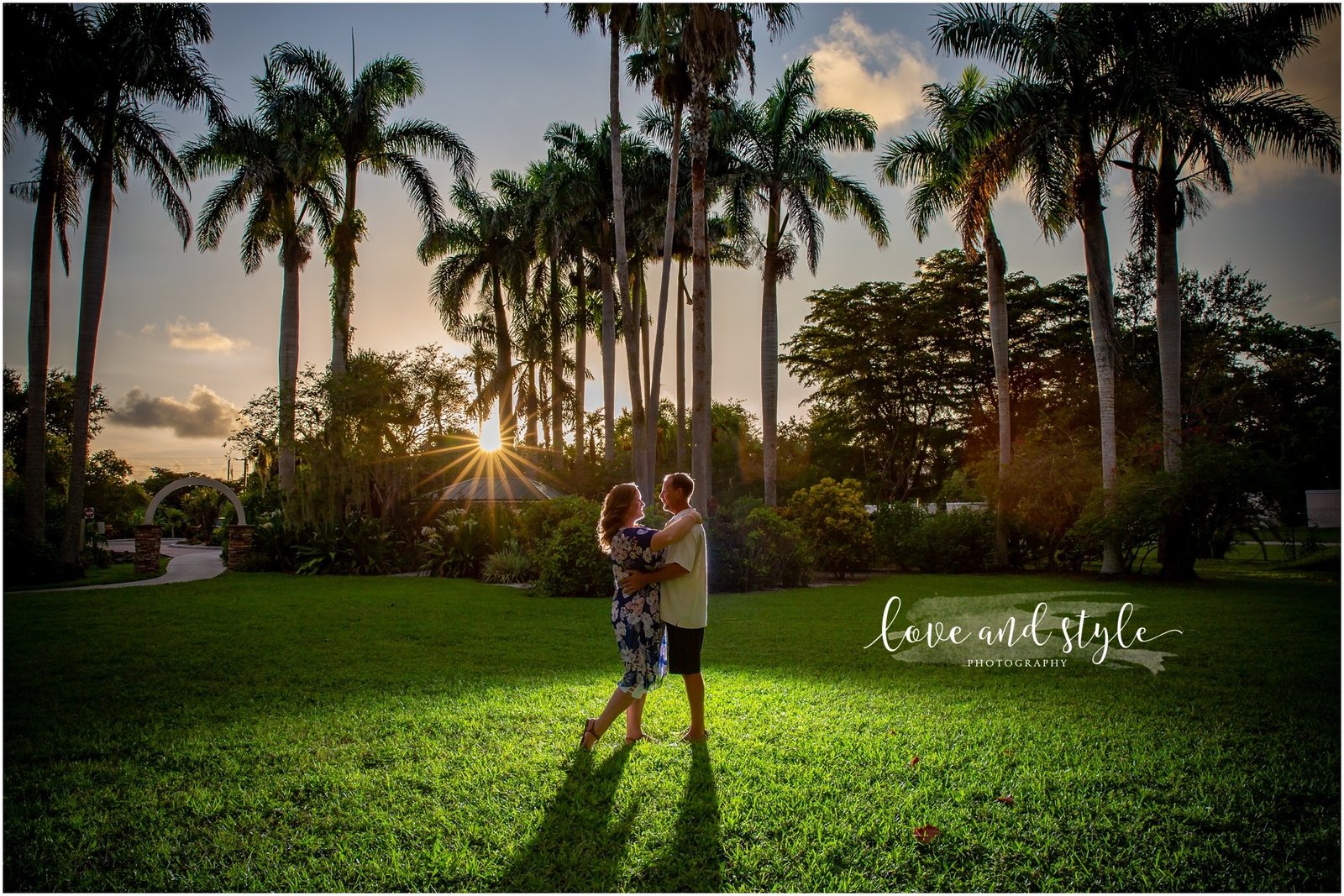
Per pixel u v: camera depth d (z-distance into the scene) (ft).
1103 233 59.11
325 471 73.82
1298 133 52.16
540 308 112.27
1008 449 72.18
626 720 16.49
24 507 61.77
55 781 13.29
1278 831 11.41
